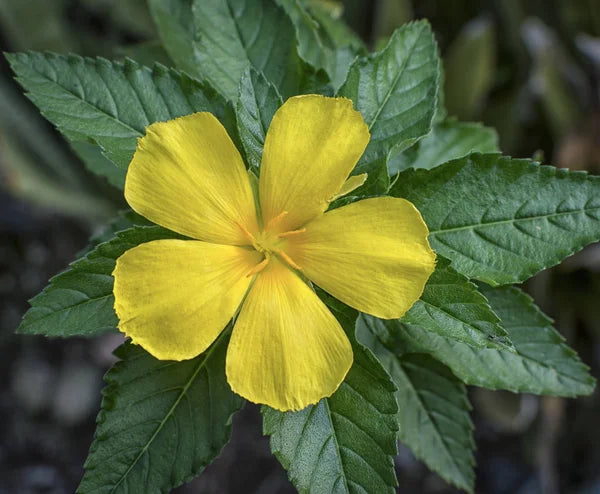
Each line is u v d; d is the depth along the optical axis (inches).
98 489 10.9
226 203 10.6
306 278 10.8
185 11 12.6
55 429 20.4
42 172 17.2
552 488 19.0
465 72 17.0
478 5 19.0
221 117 11.3
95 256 10.7
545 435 18.8
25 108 18.4
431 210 11.2
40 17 16.5
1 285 21.0
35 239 21.2
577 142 17.8
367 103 11.4
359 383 10.8
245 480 20.3
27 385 20.4
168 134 10.4
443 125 13.0
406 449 20.8
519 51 18.6
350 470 10.8
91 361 20.7
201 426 11.1
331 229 10.6
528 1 18.7
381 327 11.5
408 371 12.4
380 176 11.0
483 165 11.1
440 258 10.7
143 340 10.3
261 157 10.9
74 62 11.3
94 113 11.3
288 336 10.5
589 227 11.0
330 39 12.8
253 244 10.7
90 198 18.2
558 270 18.3
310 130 10.5
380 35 17.1
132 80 11.3
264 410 10.8
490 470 20.8
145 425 11.0
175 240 10.4
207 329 10.4
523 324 11.9
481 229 11.2
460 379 12.1
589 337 19.3
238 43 11.8
